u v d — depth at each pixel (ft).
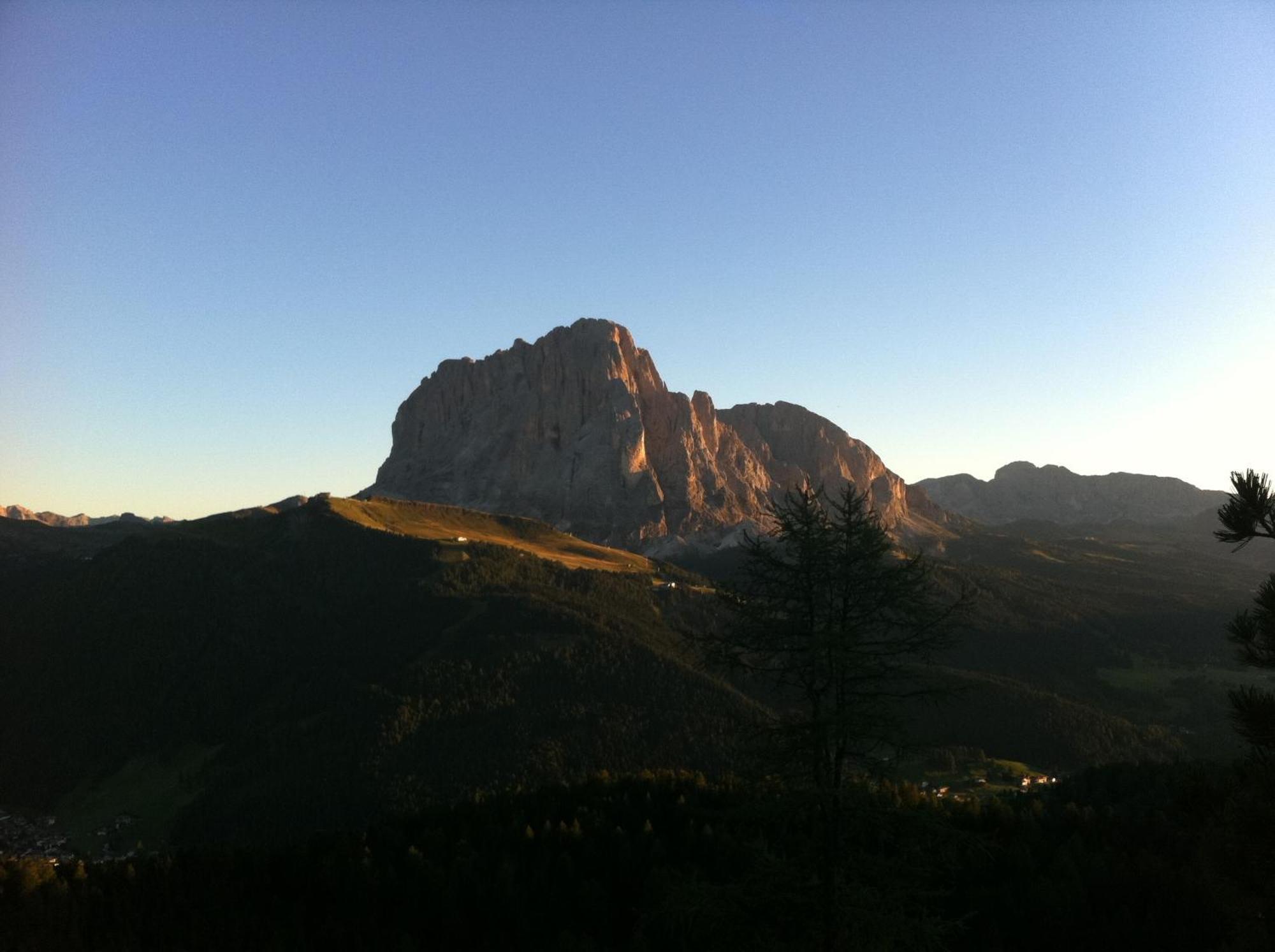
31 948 290.35
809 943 97.71
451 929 290.56
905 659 108.78
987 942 230.68
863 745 102.47
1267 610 67.41
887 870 99.45
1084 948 227.40
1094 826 301.02
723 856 296.71
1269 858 62.90
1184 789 71.61
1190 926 220.64
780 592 108.17
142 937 309.63
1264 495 63.57
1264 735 63.98
